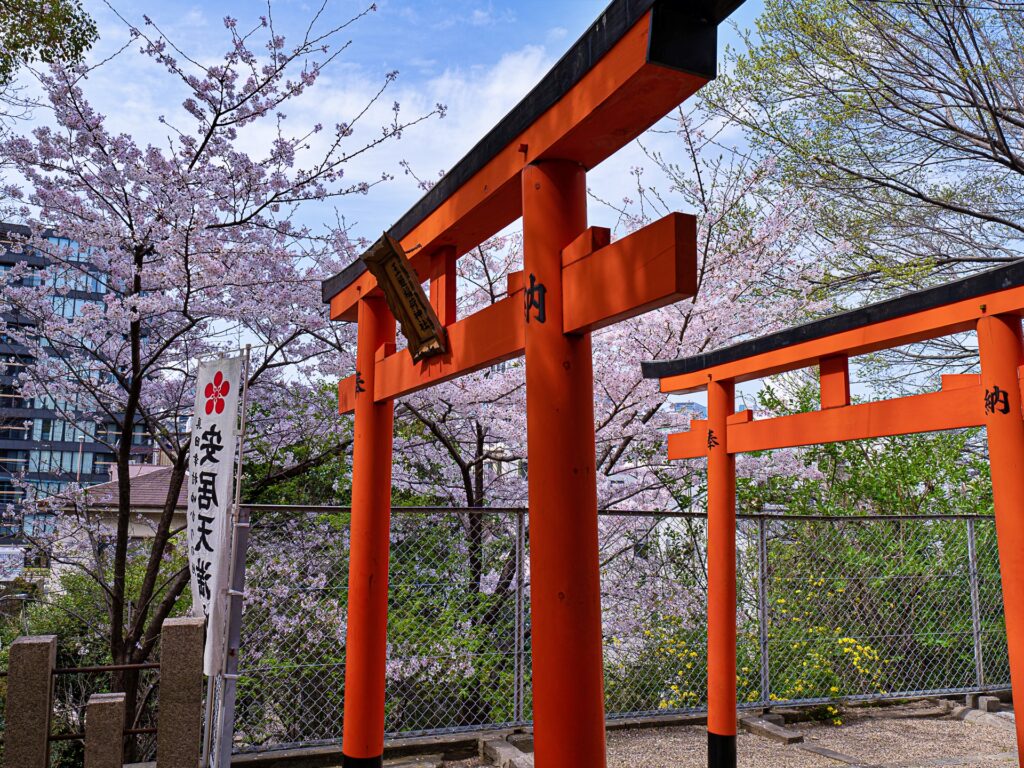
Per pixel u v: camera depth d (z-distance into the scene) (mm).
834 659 6328
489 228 2869
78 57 5629
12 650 3172
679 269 1724
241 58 6457
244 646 4883
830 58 8203
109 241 6496
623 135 2070
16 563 8203
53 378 7363
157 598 8734
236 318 7203
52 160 6473
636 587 6469
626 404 7062
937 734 5332
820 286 8648
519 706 4836
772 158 7684
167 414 7801
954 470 7949
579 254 2092
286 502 8109
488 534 6000
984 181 8773
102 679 8680
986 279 3225
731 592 4484
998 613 6730
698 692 6051
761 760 4734
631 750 4828
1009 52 7949
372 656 3406
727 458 4676
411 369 3229
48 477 8633
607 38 1843
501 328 2521
